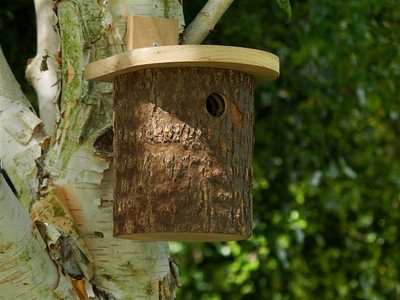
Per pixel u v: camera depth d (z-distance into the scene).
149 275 6.89
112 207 6.76
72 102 6.81
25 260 5.93
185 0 10.51
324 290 14.35
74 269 6.68
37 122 6.95
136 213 6.27
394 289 14.33
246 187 6.45
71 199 6.80
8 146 6.94
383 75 12.77
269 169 12.28
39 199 6.77
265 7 11.68
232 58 6.09
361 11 11.82
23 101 7.35
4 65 7.40
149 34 6.64
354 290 14.23
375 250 14.16
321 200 12.85
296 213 12.35
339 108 12.55
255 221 12.41
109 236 6.82
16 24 10.89
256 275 13.50
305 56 11.70
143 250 6.88
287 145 12.28
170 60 6.05
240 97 6.38
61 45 6.95
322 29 11.71
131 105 6.34
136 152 6.30
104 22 6.82
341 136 13.23
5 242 5.79
